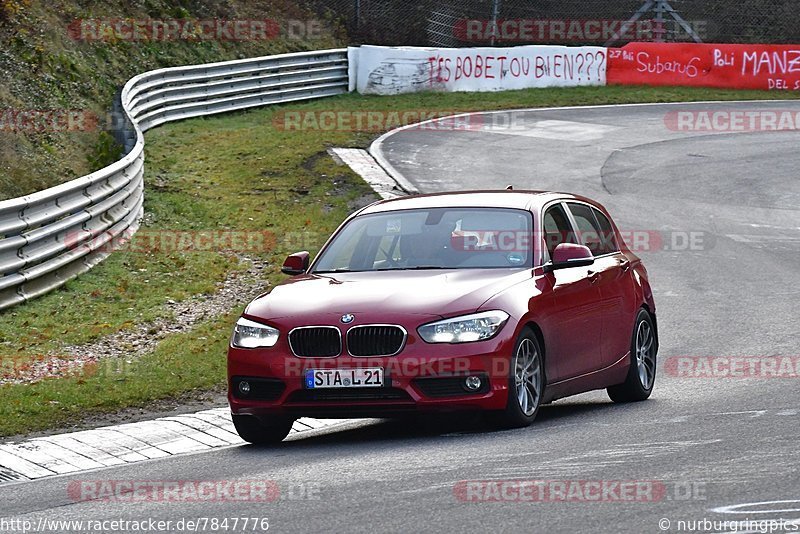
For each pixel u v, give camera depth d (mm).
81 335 47781
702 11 158125
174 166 88750
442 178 90625
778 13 159000
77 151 85938
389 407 29391
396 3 152375
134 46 115312
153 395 38719
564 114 123875
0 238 50938
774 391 36375
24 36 98625
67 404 37156
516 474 24281
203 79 112375
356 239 34500
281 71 122938
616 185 91375
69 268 56719
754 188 92000
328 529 20531
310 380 29688
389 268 33000
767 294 59562
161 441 32969
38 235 52906
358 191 83375
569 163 99188
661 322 53750
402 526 20438
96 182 60031
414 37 149500
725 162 101625
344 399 29656
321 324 29906
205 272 60938
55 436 33375
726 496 21656
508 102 129125
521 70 137875
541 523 20250
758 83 142375
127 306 53469
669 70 142375
